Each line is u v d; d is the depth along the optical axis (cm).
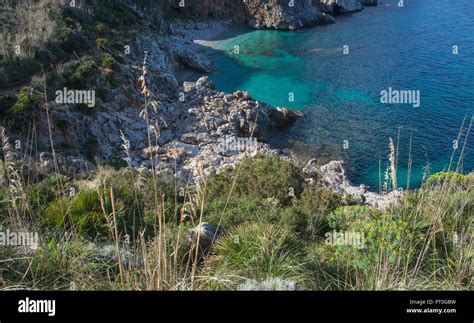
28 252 665
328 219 1257
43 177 1512
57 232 829
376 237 791
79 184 1256
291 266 703
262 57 5559
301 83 4678
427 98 4222
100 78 3181
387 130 3625
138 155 2847
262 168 1855
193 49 5859
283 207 1555
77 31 3525
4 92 2698
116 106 3166
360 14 7831
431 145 3353
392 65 5150
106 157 2723
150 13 5472
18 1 3544
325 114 3953
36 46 3111
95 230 927
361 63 5259
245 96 3831
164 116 3397
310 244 1049
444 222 866
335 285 683
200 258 814
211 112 3544
